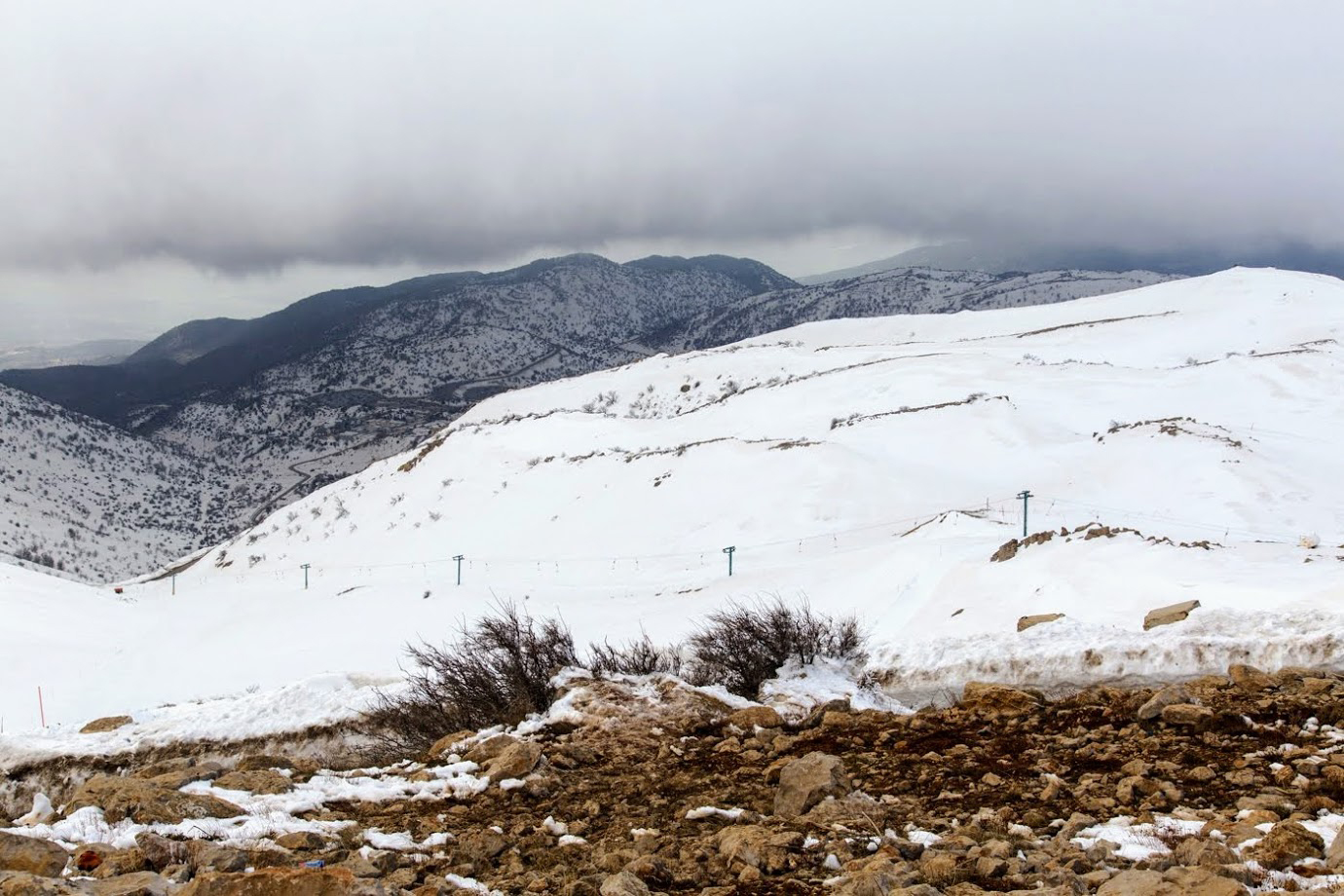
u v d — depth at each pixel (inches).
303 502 3107.8
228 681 1135.6
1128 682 419.2
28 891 175.3
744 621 521.0
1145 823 225.9
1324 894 155.8
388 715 482.0
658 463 2028.8
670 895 203.0
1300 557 589.3
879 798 269.7
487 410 4148.6
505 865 232.5
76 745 569.3
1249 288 3725.4
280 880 181.5
